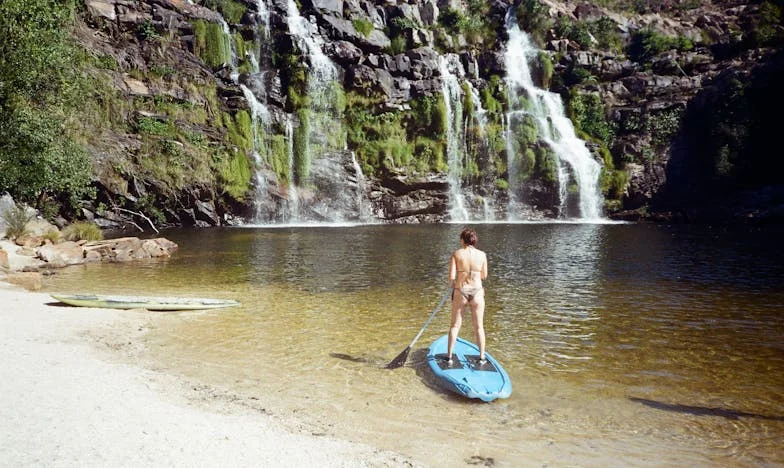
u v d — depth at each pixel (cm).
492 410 627
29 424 485
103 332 903
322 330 962
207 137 3397
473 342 909
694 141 4359
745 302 1230
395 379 723
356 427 570
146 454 448
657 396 673
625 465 500
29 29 1834
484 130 4366
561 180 4291
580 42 4906
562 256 2050
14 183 1886
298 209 3722
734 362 805
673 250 2231
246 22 3944
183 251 2098
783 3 4800
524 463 501
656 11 5419
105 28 3297
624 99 4650
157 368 737
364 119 4084
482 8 5028
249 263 1797
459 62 4522
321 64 3950
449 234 2884
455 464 493
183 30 3631
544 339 926
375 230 3153
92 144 2903
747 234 2922
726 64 4516
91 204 2905
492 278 1562
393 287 1391
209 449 472
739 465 502
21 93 1875
